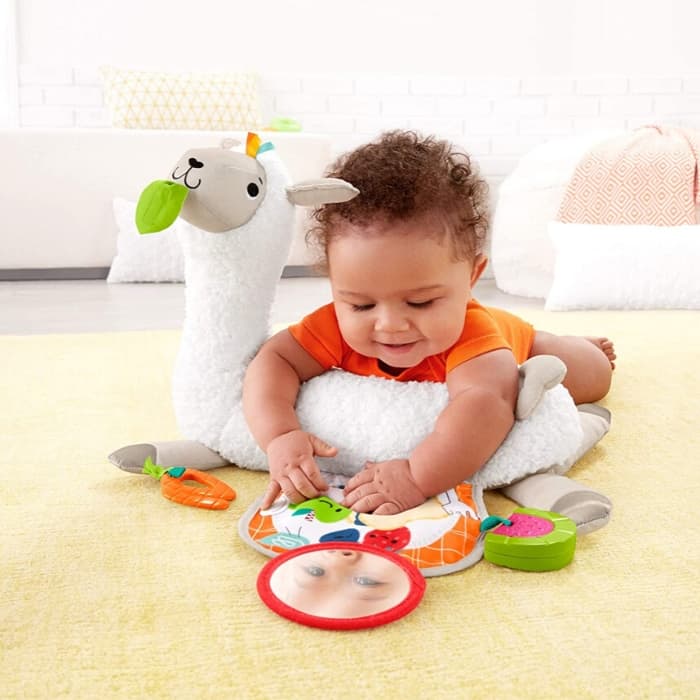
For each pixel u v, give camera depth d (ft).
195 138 9.67
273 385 3.21
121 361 5.23
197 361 3.35
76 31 10.82
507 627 2.21
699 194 8.35
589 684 1.97
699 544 2.71
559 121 11.71
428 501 2.86
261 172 3.25
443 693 1.94
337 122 11.51
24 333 6.58
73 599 2.35
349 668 2.03
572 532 2.60
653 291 7.64
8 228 9.56
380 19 11.43
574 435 3.15
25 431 3.86
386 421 3.11
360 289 2.86
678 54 11.46
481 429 2.87
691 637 2.17
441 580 2.48
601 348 4.35
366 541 2.63
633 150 8.75
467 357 3.08
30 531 2.79
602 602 2.35
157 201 2.90
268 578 2.39
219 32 11.16
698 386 4.63
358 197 2.83
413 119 11.60
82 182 9.59
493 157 11.74
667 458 3.51
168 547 2.68
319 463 3.21
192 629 2.20
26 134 9.40
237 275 3.26
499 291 9.78
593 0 11.50
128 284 9.36
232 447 3.34
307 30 11.34
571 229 8.13
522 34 11.65
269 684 1.97
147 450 3.29
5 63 10.68
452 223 2.87
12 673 2.00
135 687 1.95
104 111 10.98
